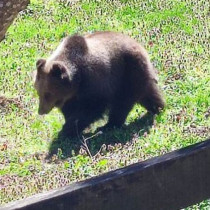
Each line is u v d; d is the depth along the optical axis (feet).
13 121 47.29
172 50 60.54
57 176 37.17
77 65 44.34
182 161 17.57
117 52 45.75
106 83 45.01
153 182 17.19
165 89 50.90
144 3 74.23
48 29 68.59
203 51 59.98
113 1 75.51
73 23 70.03
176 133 42.63
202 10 71.31
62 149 42.29
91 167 38.09
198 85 51.29
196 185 17.83
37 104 50.29
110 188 16.61
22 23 70.28
